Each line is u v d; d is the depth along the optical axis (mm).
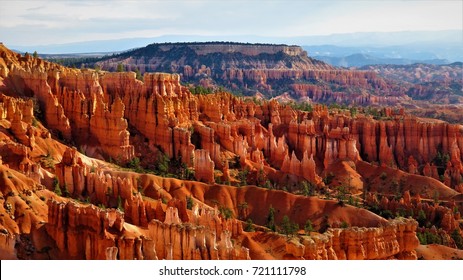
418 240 143625
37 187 126375
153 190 170250
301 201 174625
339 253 130750
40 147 172500
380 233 136375
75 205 111500
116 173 172750
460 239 165875
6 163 142375
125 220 134500
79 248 109000
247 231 146625
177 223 119375
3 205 114562
